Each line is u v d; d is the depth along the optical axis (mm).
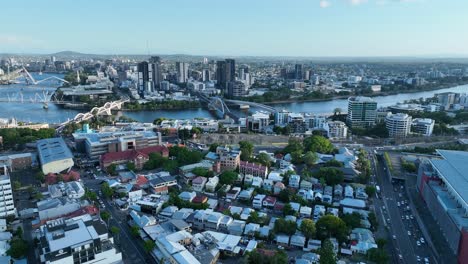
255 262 187250
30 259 194000
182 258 181250
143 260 196750
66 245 170125
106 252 181250
